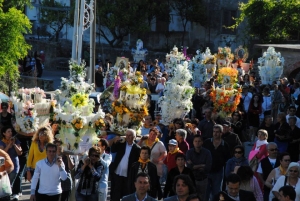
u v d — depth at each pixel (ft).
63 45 183.83
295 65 126.52
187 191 37.65
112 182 52.75
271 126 66.90
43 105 62.95
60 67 177.58
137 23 176.65
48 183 46.98
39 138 51.37
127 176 51.75
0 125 63.57
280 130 63.31
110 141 54.85
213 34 183.62
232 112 78.84
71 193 50.47
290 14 153.28
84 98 53.78
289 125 63.82
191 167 51.34
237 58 126.41
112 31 179.01
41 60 161.48
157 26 187.21
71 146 52.85
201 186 51.42
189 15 180.75
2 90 108.58
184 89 74.84
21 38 102.42
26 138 61.36
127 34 179.22
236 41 179.52
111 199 52.90
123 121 62.34
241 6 161.17
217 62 119.24
